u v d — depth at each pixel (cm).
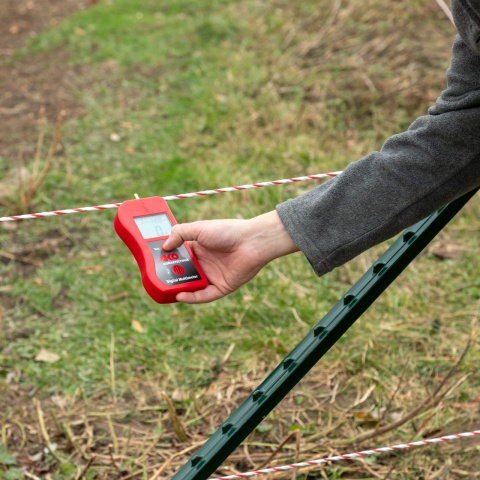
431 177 157
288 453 275
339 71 556
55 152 477
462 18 148
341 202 161
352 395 305
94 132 498
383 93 516
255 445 280
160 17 665
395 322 337
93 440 286
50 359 324
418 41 584
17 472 269
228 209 411
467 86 154
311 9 655
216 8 676
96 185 442
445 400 297
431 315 342
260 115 504
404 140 159
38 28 659
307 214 164
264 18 643
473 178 158
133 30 640
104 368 320
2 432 288
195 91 538
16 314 351
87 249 395
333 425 287
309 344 196
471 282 363
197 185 438
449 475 266
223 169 448
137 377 315
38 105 534
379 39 588
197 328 339
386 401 299
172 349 329
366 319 338
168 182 441
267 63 572
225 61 577
